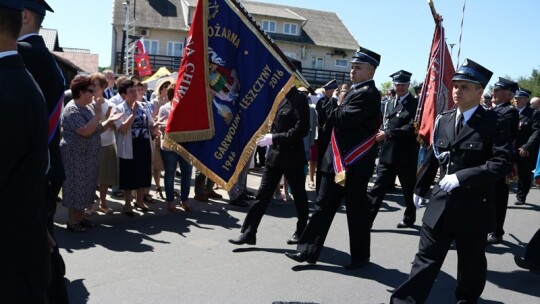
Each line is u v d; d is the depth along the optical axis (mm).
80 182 5375
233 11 4652
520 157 8664
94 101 5660
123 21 34281
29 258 1976
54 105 2938
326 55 40031
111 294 3916
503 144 3412
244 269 4656
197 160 4578
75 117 5297
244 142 4719
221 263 4785
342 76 39250
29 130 1909
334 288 4316
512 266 5312
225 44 4656
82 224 5559
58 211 6297
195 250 5125
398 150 6156
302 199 5453
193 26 4516
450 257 5465
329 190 4742
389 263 5086
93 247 5027
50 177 2996
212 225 6121
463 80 3561
